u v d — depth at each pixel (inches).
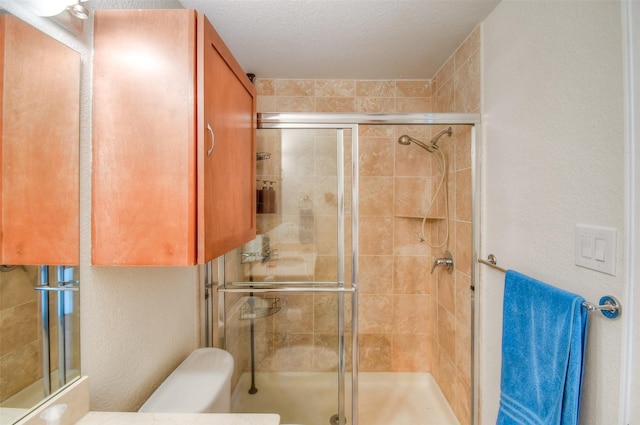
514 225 41.9
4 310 21.0
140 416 26.6
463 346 57.9
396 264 75.7
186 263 27.4
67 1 23.5
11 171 21.5
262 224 58.2
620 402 26.5
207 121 28.6
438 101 69.4
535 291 33.9
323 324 59.6
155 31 27.1
